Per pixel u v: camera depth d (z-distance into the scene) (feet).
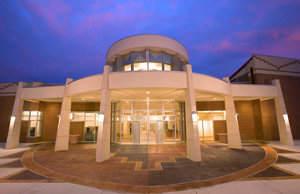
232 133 46.96
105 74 37.01
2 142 62.85
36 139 61.21
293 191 18.70
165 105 56.95
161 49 55.98
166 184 21.21
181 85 36.40
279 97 53.01
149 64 56.03
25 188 20.03
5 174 25.36
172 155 37.52
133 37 55.36
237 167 28.22
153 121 56.03
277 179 22.44
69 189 19.80
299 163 30.09
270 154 37.76
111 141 62.44
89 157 36.40
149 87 35.55
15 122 50.57
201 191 19.07
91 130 65.62
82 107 66.33
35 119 62.39
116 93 43.37
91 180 22.72
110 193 18.83
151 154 38.65
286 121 51.60
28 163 31.73
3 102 65.46
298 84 67.15
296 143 53.57
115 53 58.34
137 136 55.62
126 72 36.14
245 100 65.77
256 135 63.21
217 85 42.78
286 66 67.62
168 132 55.88
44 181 22.40
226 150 43.42
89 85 39.40
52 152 42.39
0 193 18.58
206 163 30.89
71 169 27.71
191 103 35.09
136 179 22.99
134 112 56.75
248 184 20.90
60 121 45.96
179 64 64.08
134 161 32.58
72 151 43.60
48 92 50.34
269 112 61.62
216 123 65.72
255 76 64.44
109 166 29.32
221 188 19.80
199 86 38.32
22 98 52.60
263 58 66.08
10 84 66.49
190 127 34.94
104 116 34.86
